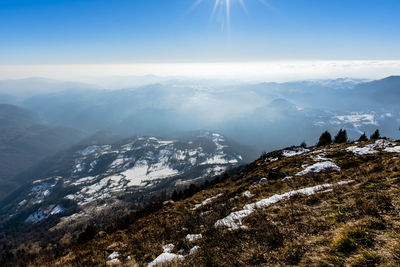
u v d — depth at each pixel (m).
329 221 7.71
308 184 14.52
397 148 18.84
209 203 18.66
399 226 6.14
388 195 8.05
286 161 26.34
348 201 8.90
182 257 8.77
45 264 13.08
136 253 11.17
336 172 15.91
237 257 7.22
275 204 11.45
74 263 11.78
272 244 7.39
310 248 6.42
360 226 6.58
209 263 7.37
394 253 5.14
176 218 16.62
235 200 16.17
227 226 10.57
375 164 13.39
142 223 18.62
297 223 8.36
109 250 12.82
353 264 5.23
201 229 11.83
